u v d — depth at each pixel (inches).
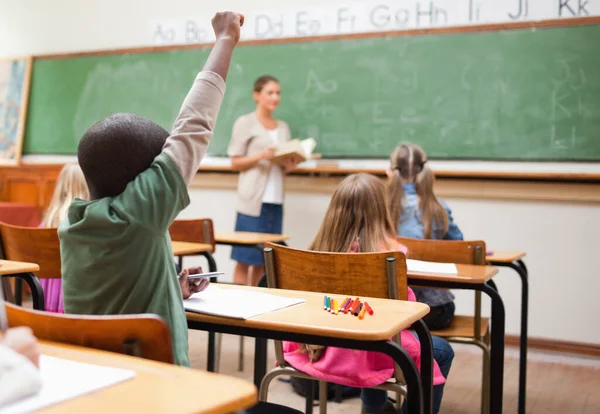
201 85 48.2
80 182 103.5
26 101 230.1
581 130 159.8
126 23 215.2
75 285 46.0
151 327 35.1
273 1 192.2
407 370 48.3
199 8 203.0
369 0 180.2
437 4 172.7
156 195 43.8
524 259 163.9
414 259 100.7
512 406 120.8
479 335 98.9
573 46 160.2
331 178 183.8
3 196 226.7
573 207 159.5
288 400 118.5
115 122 45.8
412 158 113.6
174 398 28.3
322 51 186.4
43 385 29.3
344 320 51.2
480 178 166.7
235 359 147.5
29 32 232.1
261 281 94.3
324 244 78.5
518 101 165.5
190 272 60.2
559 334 160.9
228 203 199.9
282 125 186.2
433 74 173.8
